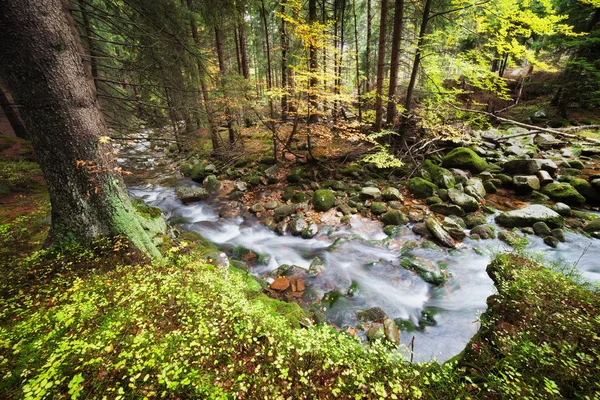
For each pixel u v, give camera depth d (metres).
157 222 6.37
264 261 7.37
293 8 8.48
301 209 9.81
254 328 3.15
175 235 6.92
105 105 8.62
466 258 6.86
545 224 7.58
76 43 4.24
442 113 11.46
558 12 14.11
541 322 3.08
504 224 8.09
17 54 3.57
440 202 9.33
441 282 6.15
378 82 11.62
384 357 2.73
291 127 16.12
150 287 3.61
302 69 9.95
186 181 13.59
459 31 9.38
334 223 9.05
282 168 12.91
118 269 4.04
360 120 15.01
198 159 15.52
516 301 3.52
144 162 16.03
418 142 12.01
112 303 3.32
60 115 3.97
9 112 13.30
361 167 12.38
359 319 5.18
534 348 2.65
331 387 2.51
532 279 3.79
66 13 4.18
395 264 6.89
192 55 7.88
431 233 7.77
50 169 4.12
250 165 13.59
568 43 13.39
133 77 8.49
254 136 17.02
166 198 11.65
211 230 9.10
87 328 2.86
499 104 20.70
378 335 4.54
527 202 9.20
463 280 6.15
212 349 2.80
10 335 2.76
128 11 7.17
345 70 17.34
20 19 3.50
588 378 2.33
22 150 11.70
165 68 7.73
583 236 7.35
